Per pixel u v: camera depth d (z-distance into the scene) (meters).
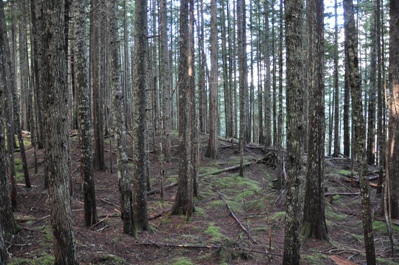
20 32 22.88
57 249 4.42
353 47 5.42
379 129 12.77
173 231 8.71
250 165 17.20
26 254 5.47
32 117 14.08
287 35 5.49
